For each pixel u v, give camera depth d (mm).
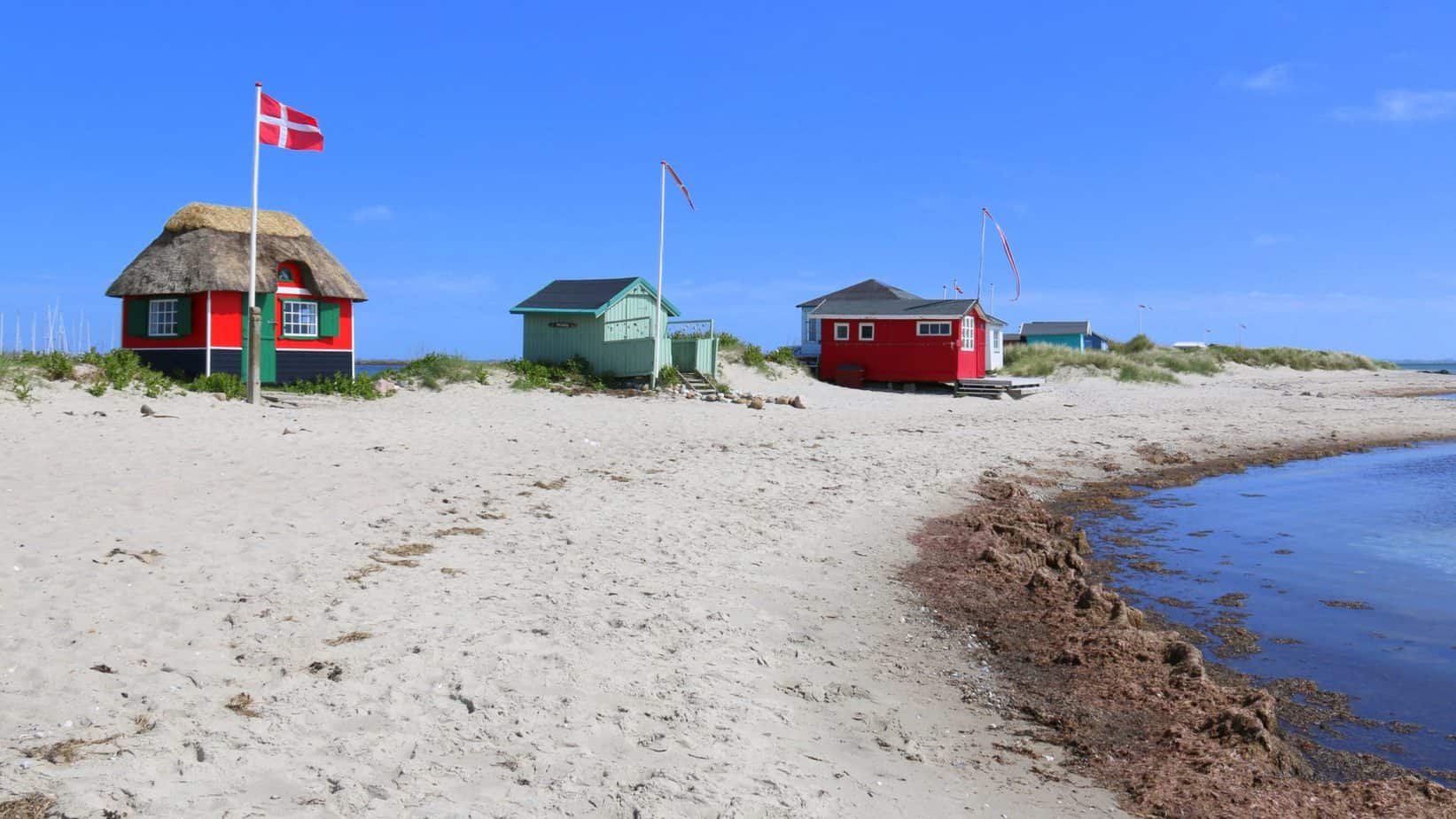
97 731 5328
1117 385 43812
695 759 5660
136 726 5441
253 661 6605
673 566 10344
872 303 40906
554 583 9234
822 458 18844
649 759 5582
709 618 8602
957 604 10109
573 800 4965
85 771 4793
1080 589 10711
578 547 10789
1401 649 9453
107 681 6051
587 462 16844
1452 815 5836
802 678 7516
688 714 6352
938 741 6617
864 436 23078
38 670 6105
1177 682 7906
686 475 16000
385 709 5965
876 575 10883
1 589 7656
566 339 31375
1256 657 9188
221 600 7848
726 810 5000
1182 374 53781
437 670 6695
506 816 4727
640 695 6629
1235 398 40281
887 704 7238
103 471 12609
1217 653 9273
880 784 5707
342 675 6434
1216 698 7535
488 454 16969
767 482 15875
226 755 5133
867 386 38688
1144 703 7480
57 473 12211
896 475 17531
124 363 20703
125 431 15492
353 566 9148
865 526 13273
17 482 11555
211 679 6230
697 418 24594
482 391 26375
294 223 25031
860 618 9328
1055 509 16906
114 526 9852
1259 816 5656
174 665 6410
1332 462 23906
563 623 7984
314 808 4641
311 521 10836
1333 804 5957
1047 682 7957
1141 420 30016
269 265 23328
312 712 5824
